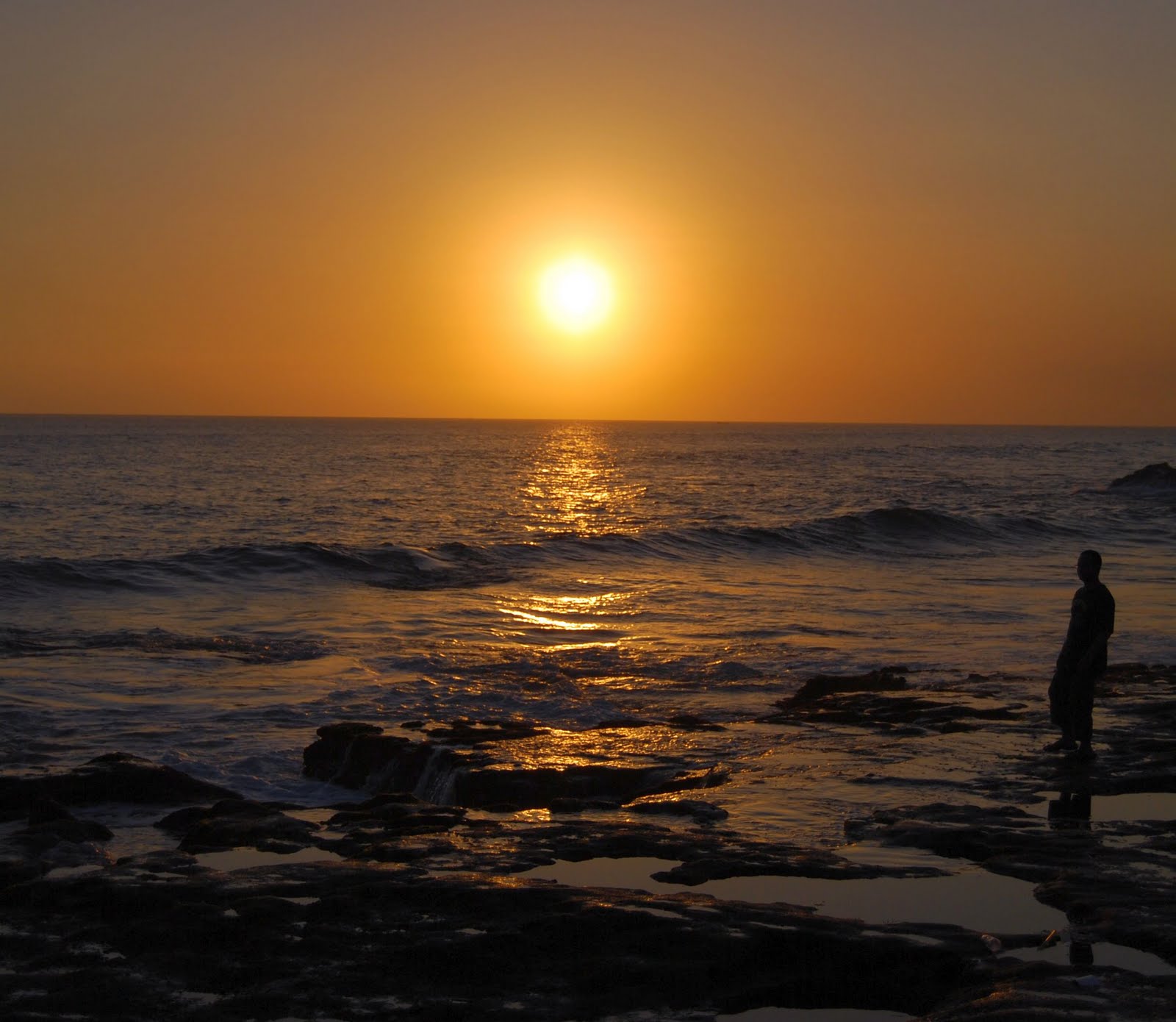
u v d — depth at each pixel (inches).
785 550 1256.8
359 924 221.0
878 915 231.6
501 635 738.2
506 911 227.5
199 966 203.8
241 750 449.1
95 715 505.4
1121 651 664.4
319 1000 190.5
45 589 878.4
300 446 5270.7
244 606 850.1
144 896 235.6
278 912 225.3
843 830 296.8
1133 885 247.3
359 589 941.8
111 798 359.6
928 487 2628.0
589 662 640.4
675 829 297.0
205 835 296.5
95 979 199.3
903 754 390.0
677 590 959.6
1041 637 738.2
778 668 631.8
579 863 266.1
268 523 1603.1
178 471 3031.5
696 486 2674.7
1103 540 1425.9
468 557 1110.4
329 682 584.4
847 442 7549.2
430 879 244.2
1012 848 275.4
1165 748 395.5
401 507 1929.1
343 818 319.6
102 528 1493.6
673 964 203.3
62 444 5123.0
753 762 379.2
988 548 1322.6
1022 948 212.5
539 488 2534.5
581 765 373.4
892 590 967.0
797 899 240.7
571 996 193.6
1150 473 2571.4
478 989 195.3
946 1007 187.6
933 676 581.6
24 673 592.7
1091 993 186.4
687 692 567.8
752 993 196.1
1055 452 5551.2
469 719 470.6
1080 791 337.4
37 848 288.0
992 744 406.9
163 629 737.6
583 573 1058.7
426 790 382.3
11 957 209.0
